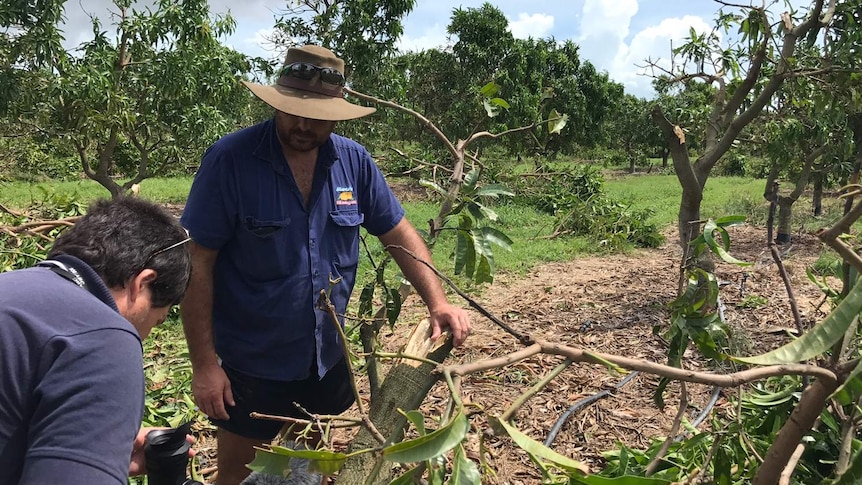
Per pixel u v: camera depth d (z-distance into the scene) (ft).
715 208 43.96
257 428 7.55
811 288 21.15
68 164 64.28
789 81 16.60
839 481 3.49
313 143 6.63
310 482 6.16
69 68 25.81
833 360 4.86
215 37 28.53
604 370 14.37
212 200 6.62
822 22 14.11
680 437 8.84
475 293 22.00
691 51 15.72
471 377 13.80
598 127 93.15
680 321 6.13
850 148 21.80
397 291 7.80
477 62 59.52
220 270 7.04
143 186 55.52
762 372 4.10
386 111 39.93
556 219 35.40
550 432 11.29
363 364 13.39
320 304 4.99
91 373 3.60
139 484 8.88
